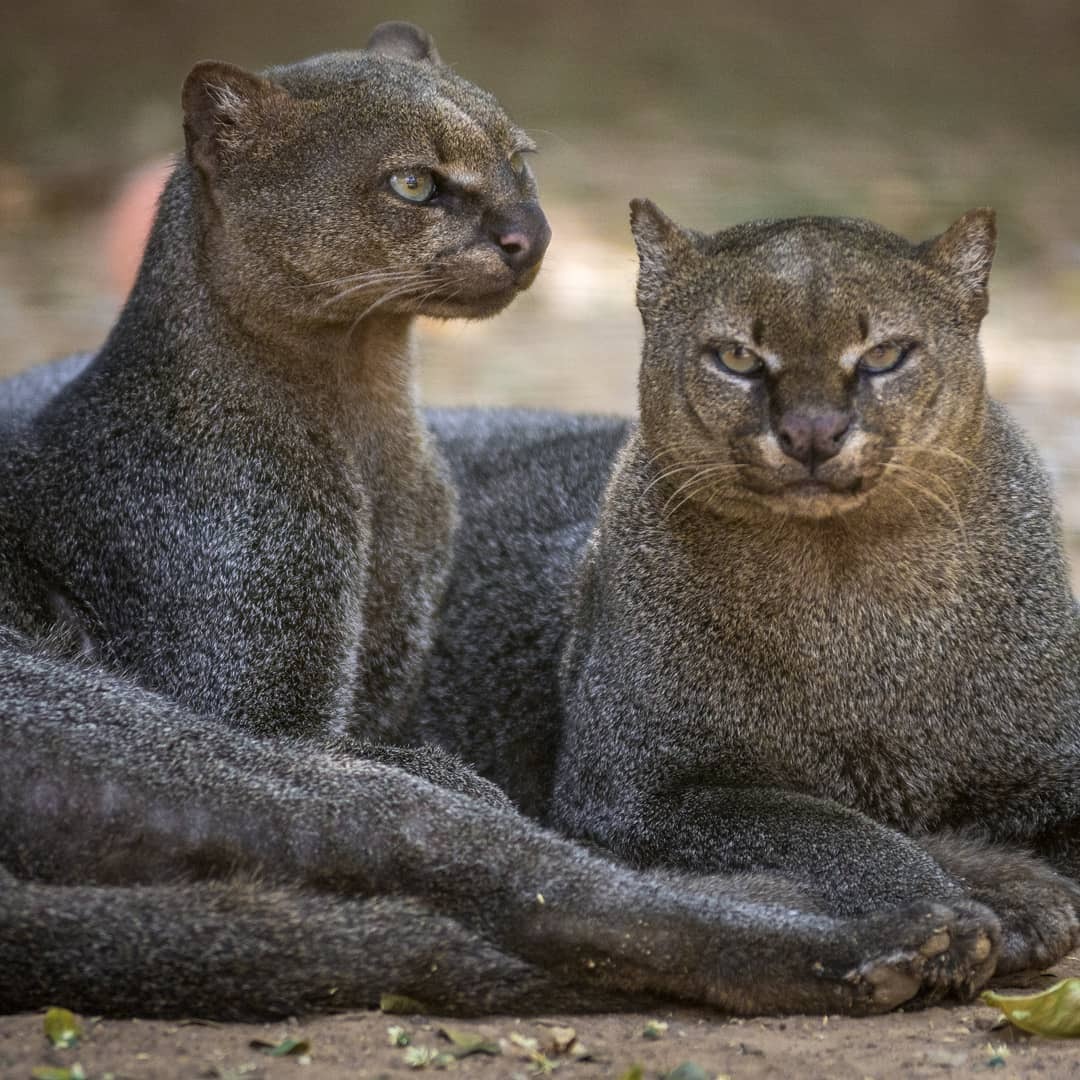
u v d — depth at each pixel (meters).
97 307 25.36
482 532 12.99
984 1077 7.64
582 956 8.61
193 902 8.35
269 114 11.31
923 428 9.83
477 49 35.94
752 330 9.81
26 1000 8.05
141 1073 7.42
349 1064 7.64
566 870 8.88
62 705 9.45
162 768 9.13
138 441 11.19
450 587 12.73
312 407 11.38
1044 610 10.38
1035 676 10.27
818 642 10.22
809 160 32.34
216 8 37.03
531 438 14.05
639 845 10.31
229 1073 7.45
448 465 12.83
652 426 10.48
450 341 24.27
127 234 27.88
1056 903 9.50
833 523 10.02
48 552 11.14
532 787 11.95
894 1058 7.88
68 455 11.31
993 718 10.20
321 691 11.20
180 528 11.02
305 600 11.13
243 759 9.35
